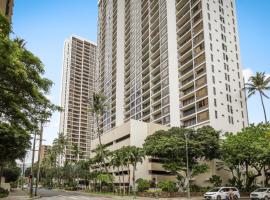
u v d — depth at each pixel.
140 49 98.75
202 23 72.38
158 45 87.44
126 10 119.44
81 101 170.50
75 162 100.50
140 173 62.97
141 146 67.62
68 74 170.50
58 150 112.88
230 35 76.81
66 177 100.19
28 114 15.70
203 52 69.50
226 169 57.34
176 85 76.38
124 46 114.81
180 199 39.94
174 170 49.81
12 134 21.22
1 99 13.79
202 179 59.31
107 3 138.00
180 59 78.75
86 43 182.50
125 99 105.75
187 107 71.38
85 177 84.19
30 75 14.17
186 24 78.19
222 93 67.69
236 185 52.91
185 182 51.31
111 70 118.56
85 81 175.38
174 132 54.03
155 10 94.38
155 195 44.66
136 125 69.06
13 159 25.64
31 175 43.44
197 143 48.00
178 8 84.94
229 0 81.50
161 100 79.44
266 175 52.00
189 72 72.38
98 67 141.12
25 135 21.14
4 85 13.32
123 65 111.56
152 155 51.38
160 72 81.88
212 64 68.69
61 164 138.38
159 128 71.75
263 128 50.00
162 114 78.12
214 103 65.19
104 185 72.75
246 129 51.75
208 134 50.84
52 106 16.34
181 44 81.25
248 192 49.28
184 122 71.94
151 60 90.44
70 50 175.00
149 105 86.00
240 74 74.19
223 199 35.69
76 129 164.62
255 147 43.97
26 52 14.12
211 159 52.97
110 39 125.88
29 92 14.10
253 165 51.03
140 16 102.81
